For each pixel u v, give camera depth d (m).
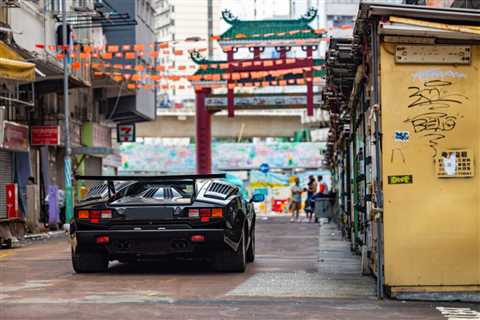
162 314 9.96
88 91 49.47
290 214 61.75
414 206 10.95
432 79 10.98
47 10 35.31
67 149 37.22
